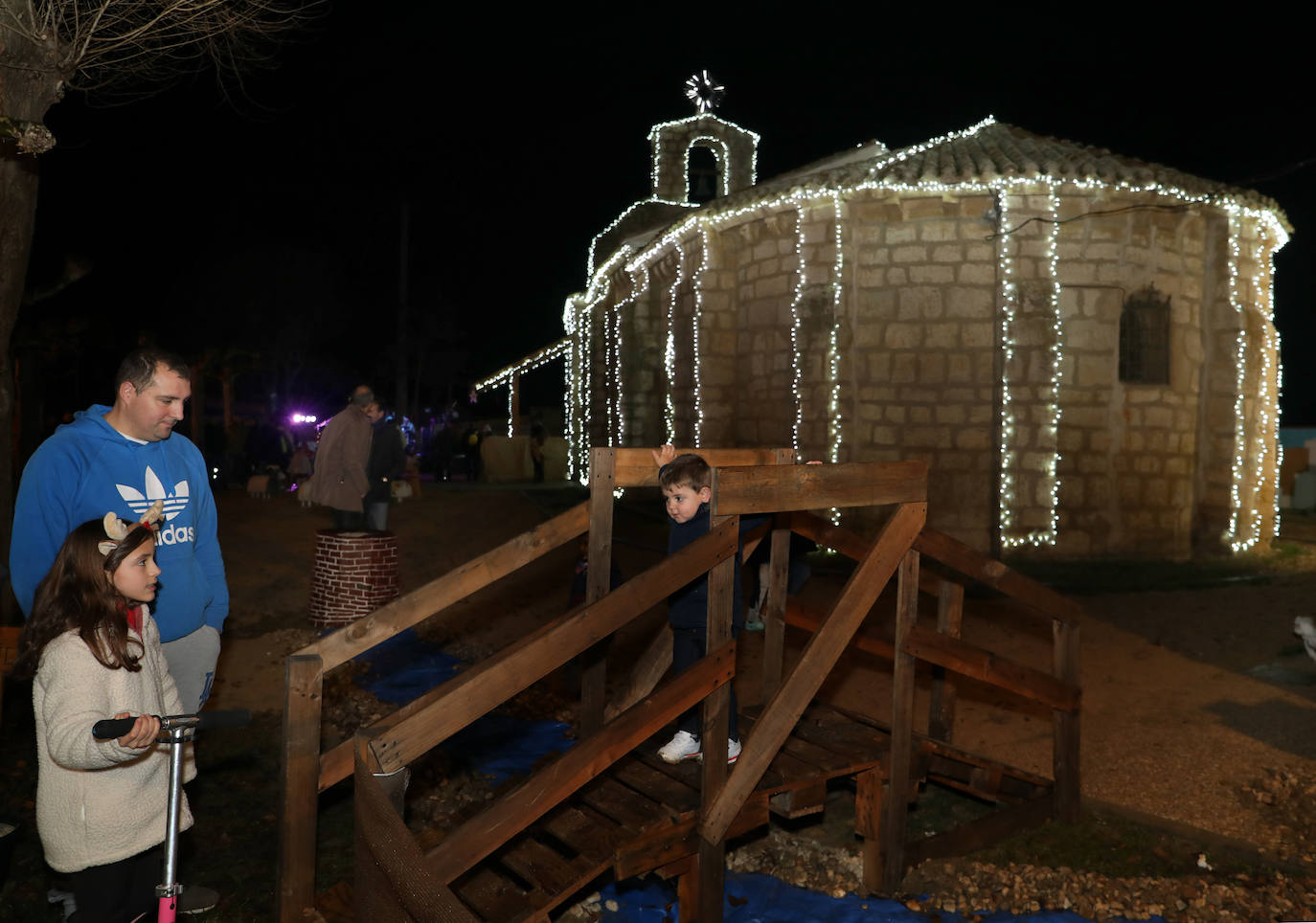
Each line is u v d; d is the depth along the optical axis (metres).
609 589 4.07
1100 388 12.86
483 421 36.25
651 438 20.80
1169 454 13.32
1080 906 4.14
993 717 6.62
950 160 13.01
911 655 4.28
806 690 3.83
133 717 2.63
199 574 3.62
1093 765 5.81
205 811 4.67
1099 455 12.89
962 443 12.80
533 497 20.02
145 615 3.03
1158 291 13.17
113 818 2.90
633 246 20.83
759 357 14.80
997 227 12.62
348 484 8.88
